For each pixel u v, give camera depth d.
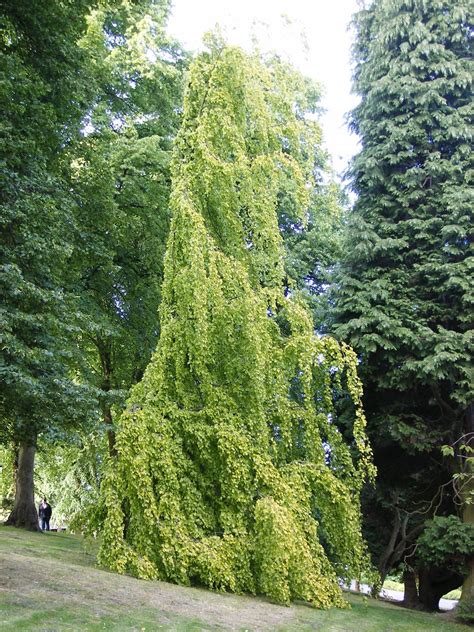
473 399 12.34
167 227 17.00
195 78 11.72
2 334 9.04
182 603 7.97
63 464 23.67
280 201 16.42
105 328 14.32
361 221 14.23
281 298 11.23
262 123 11.47
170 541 9.25
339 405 13.71
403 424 12.61
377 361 13.20
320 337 11.55
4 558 9.09
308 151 12.41
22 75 10.98
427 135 14.71
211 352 10.33
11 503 20.36
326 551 11.82
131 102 17.77
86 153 14.62
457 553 11.70
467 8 15.05
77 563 9.91
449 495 13.19
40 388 9.84
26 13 11.47
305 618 8.71
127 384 18.22
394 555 13.80
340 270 14.65
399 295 13.56
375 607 11.70
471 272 12.95
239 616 7.93
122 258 17.19
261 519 9.24
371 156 14.85
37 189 10.95
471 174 13.88
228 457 9.68
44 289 10.48
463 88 14.75
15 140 10.80
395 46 15.45
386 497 13.98
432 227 13.90
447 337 12.33
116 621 6.47
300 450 11.05
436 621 11.06
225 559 9.32
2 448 19.17
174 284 10.48
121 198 16.67
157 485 9.55
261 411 10.20
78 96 12.86
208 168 10.86
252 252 11.46
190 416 10.12
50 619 6.07
